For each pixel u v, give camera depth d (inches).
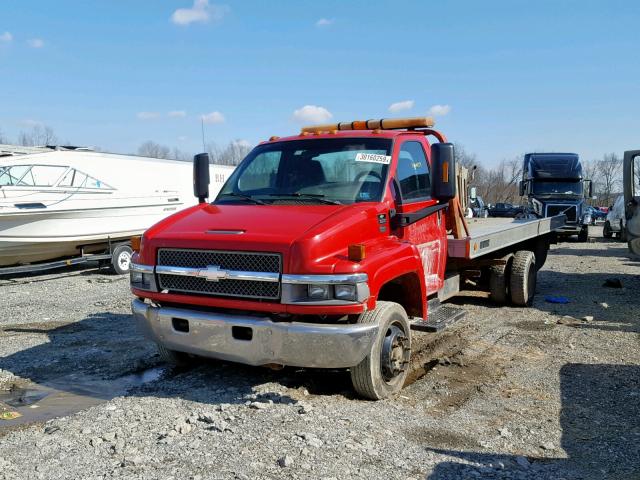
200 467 144.4
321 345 173.3
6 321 335.0
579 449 162.1
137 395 201.0
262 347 177.8
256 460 147.9
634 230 390.3
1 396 207.9
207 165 239.8
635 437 170.1
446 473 143.6
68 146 642.8
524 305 362.0
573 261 634.8
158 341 200.8
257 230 182.9
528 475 144.6
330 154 224.1
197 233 190.1
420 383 218.2
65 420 177.9
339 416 177.0
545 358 252.5
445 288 281.1
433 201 245.4
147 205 592.4
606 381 221.1
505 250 366.6
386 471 143.6
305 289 173.9
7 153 523.5
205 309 190.7
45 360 250.5
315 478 139.0
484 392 209.2
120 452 153.4
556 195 909.2
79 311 363.6
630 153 390.9
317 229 177.9
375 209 199.8
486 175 2765.7
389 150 220.7
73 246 539.8
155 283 196.9
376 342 188.1
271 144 241.1
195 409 184.2
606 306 359.9
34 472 143.6
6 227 484.1
